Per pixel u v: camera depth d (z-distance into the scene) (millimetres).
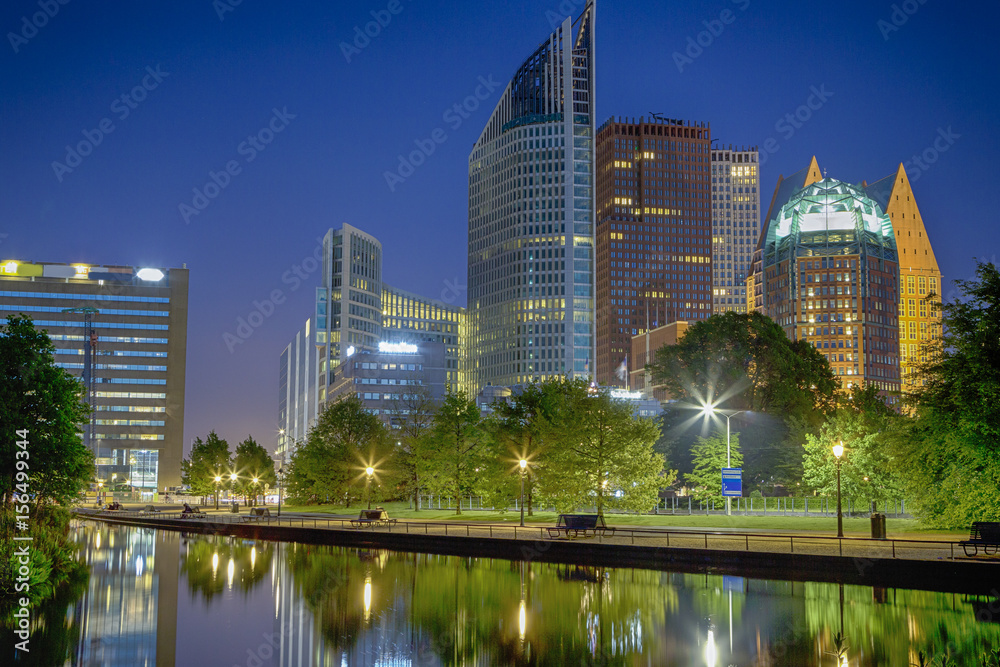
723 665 32688
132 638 39062
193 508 125875
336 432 140250
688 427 120500
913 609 40906
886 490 91875
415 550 72062
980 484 59281
